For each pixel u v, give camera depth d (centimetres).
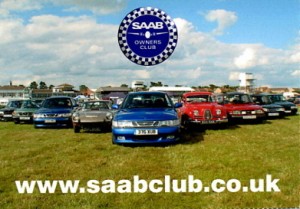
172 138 699
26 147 740
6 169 525
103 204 370
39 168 530
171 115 711
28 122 1434
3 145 775
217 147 680
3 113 1602
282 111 1425
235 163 539
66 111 1162
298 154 611
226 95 1298
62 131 1057
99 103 1107
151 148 677
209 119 987
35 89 6831
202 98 1102
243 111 1175
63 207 363
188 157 587
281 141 766
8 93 6606
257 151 639
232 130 993
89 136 901
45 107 1222
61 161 577
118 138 704
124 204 371
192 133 923
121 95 3225
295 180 445
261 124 1189
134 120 691
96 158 596
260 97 1510
